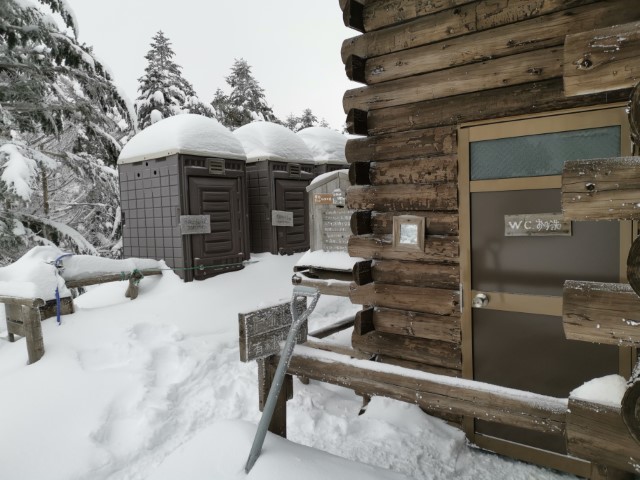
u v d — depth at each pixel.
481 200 3.02
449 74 3.07
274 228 8.07
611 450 1.62
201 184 6.66
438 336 3.28
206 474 2.00
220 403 3.87
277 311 2.53
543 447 2.90
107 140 10.05
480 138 2.98
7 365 4.30
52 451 3.12
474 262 3.07
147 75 20.33
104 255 12.29
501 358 3.00
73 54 8.66
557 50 2.66
